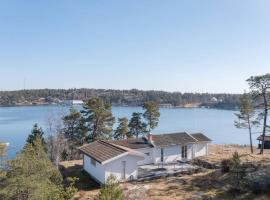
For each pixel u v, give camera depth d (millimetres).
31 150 17547
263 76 45844
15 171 15891
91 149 37406
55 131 48344
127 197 26781
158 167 38938
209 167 39375
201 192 27656
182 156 44312
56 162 39875
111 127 56375
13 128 113188
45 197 15906
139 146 40812
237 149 58031
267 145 59562
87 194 28859
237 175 27500
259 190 25766
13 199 15609
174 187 29828
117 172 32656
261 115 49875
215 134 108250
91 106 53750
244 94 52875
